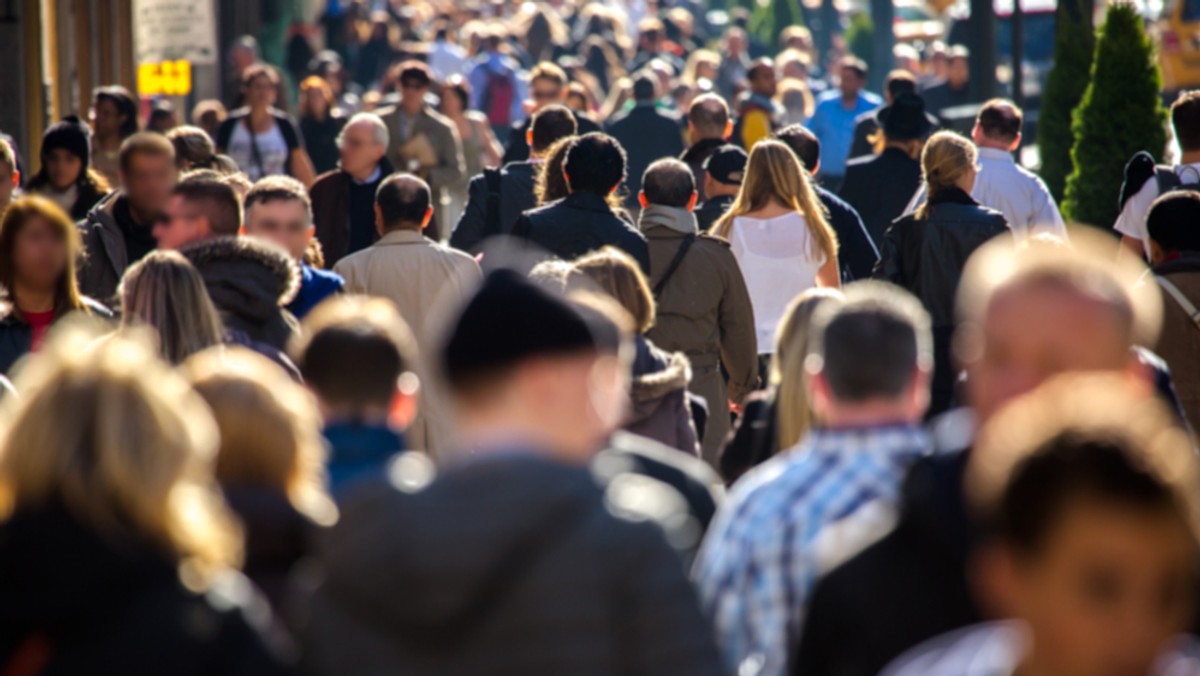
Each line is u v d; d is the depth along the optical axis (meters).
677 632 9.02
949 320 26.52
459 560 8.97
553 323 9.51
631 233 25.56
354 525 9.24
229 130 46.44
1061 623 7.11
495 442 9.42
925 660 7.96
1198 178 28.72
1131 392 7.56
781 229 27.55
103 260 25.22
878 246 36.94
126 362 9.66
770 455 15.95
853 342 11.72
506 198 31.89
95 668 8.93
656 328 25.42
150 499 9.31
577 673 8.91
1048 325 10.66
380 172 34.19
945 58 86.94
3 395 17.55
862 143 48.41
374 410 13.06
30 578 9.05
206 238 19.38
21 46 49.12
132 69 60.94
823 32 130.25
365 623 9.09
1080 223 41.53
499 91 75.75
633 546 9.07
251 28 91.12
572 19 135.38
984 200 31.27
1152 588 7.03
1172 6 88.69
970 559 9.77
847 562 10.10
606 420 9.97
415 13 119.25
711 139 36.97
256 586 11.72
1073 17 47.88
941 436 11.27
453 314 9.80
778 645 11.59
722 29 138.50
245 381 12.11
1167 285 21.55
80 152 31.20
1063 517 7.03
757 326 27.64
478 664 8.95
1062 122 47.59
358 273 24.47
